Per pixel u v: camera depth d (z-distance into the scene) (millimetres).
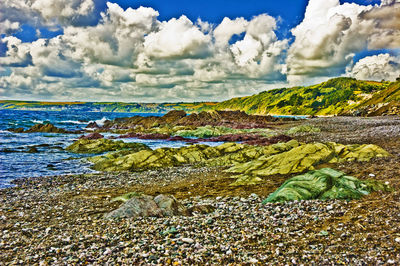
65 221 13062
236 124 85562
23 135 57812
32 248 9953
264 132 63375
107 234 10945
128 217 12891
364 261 7852
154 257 8727
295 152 23609
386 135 39594
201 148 34531
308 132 56812
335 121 81625
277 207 13141
